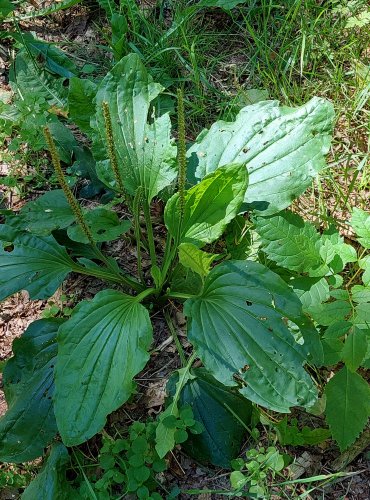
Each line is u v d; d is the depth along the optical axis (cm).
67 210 58
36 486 49
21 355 54
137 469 49
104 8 79
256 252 59
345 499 50
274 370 46
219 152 57
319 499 50
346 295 51
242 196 51
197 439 51
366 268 52
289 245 53
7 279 53
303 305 51
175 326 59
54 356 54
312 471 51
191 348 58
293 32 77
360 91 70
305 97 71
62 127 70
